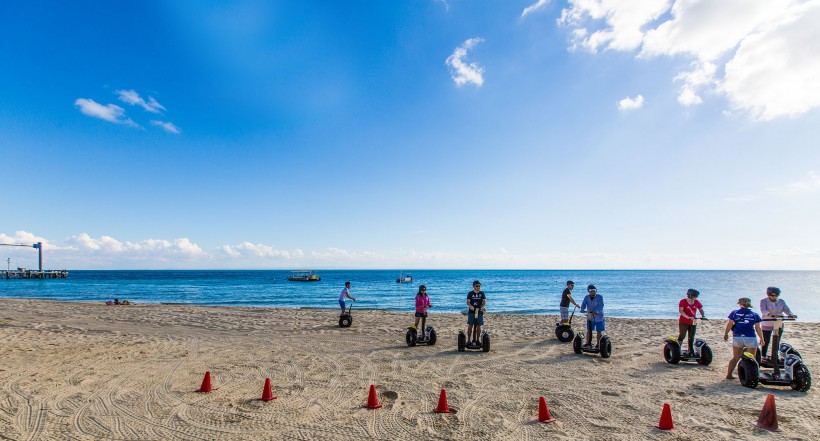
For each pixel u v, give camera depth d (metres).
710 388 8.22
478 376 9.20
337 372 9.52
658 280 113.12
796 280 114.81
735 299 46.78
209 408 6.93
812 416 6.56
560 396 7.72
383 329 17.09
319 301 45.59
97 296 51.34
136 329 17.02
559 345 13.22
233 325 18.47
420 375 9.27
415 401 7.40
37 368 9.66
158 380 8.70
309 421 6.38
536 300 46.84
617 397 7.66
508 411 6.89
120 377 8.91
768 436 5.79
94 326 17.80
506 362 10.64
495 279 121.69
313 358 11.06
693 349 10.65
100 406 7.03
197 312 24.77
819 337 15.43
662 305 40.38
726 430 6.02
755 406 7.08
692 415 6.67
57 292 58.75
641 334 15.97
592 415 6.70
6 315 22.14
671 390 8.09
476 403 7.30
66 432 5.91
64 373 9.22
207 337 14.80
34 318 20.80
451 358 11.12
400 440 5.68
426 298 13.23
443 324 19.09
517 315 24.75
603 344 11.18
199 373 9.34
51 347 12.35
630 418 6.55
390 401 7.41
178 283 88.94
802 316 30.97
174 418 6.47
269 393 7.46
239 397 7.55
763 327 9.45
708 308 36.91
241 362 10.52
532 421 6.41
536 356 11.43
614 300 46.41
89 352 11.63
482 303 12.20
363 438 5.75
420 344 13.27
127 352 11.72
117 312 24.67
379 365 10.26
